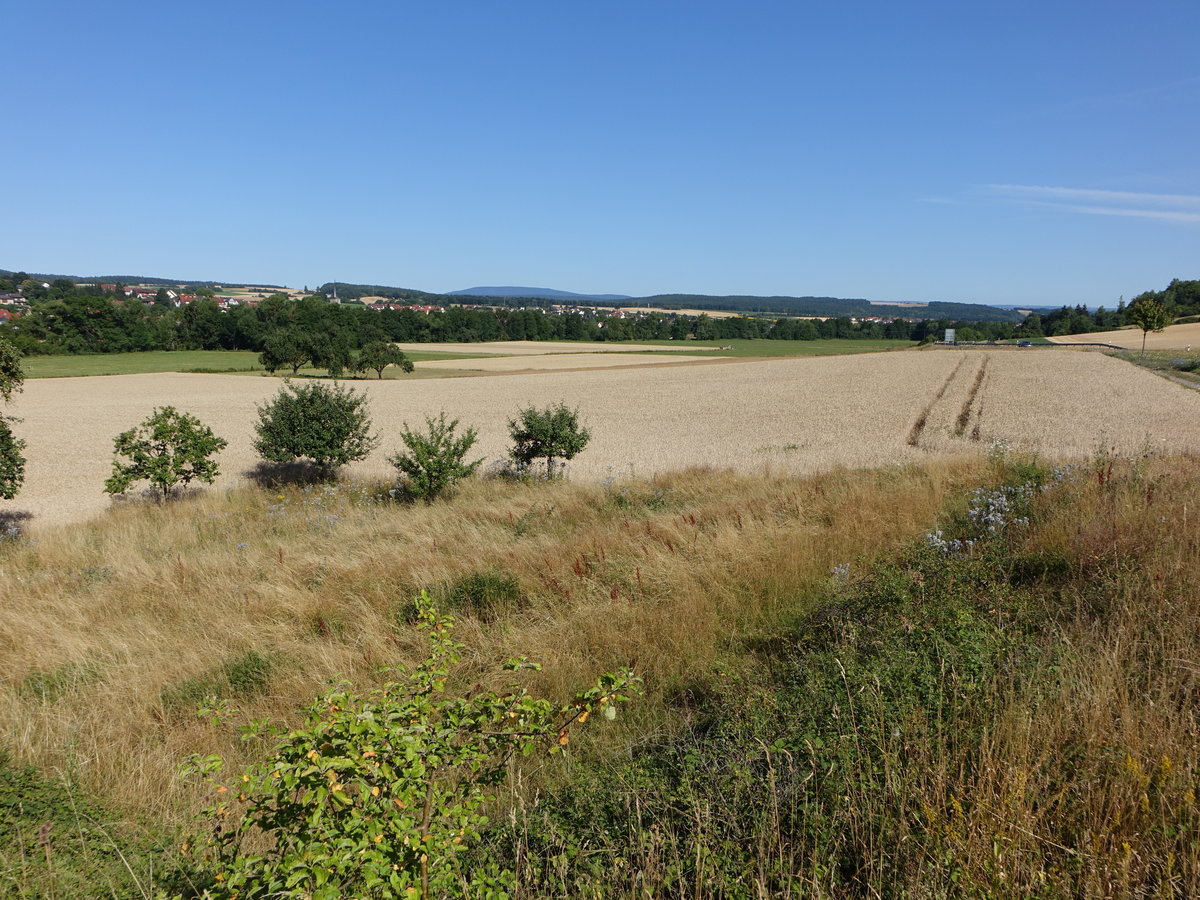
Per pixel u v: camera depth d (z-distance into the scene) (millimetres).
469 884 2975
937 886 2684
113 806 4457
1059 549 6715
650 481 17906
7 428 17594
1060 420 31891
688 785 3684
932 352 84875
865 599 6047
